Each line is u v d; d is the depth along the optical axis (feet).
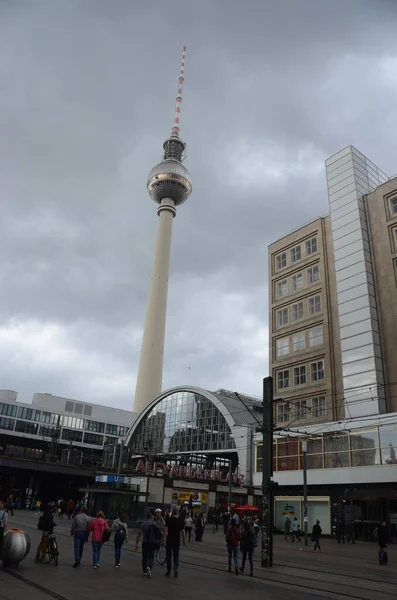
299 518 142.51
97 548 51.75
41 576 43.52
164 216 474.08
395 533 119.85
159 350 410.72
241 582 49.78
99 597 36.45
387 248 148.77
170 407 267.59
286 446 154.71
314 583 51.60
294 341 168.14
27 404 331.16
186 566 60.44
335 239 161.99
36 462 210.38
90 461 278.67
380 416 129.39
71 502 159.43
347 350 147.23
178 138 518.78
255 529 107.65
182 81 545.85
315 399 154.20
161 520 65.05
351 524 120.47
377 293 147.54
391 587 50.55
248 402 248.93
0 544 47.60
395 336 139.44
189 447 246.88
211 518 177.27
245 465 211.82
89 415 368.68
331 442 140.15
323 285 162.40
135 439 280.31
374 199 156.87
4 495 247.91
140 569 53.67
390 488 123.13
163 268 447.42
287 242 183.32
